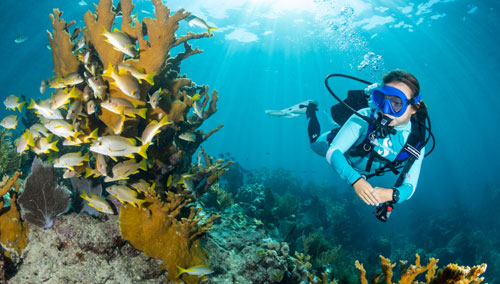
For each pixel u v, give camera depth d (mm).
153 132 2803
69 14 23625
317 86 52750
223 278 3650
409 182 2652
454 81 38375
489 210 22359
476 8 21297
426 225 20281
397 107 2602
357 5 23406
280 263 4137
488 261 14586
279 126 111312
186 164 4336
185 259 3322
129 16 3221
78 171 3262
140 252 3184
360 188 2256
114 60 3168
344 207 16688
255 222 5613
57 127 2922
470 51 27922
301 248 7777
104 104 2881
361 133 2857
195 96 4258
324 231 12398
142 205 3223
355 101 3867
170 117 3580
